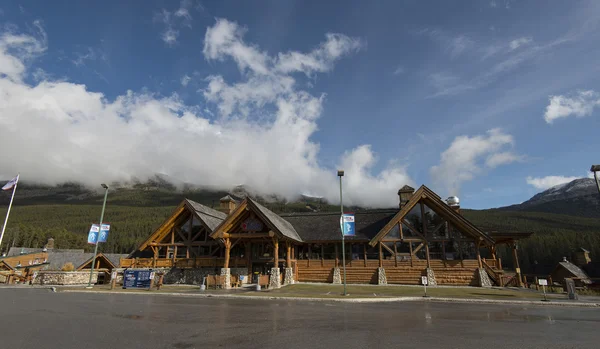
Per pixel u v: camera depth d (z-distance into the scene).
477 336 9.50
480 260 29.12
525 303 18.02
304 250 34.50
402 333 9.83
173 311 14.35
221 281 26.55
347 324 11.26
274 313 13.79
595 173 20.84
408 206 30.95
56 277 37.03
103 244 127.56
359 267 31.72
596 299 19.64
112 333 9.73
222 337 9.21
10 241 104.62
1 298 20.25
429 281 29.34
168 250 33.78
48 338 9.11
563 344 8.64
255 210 27.52
